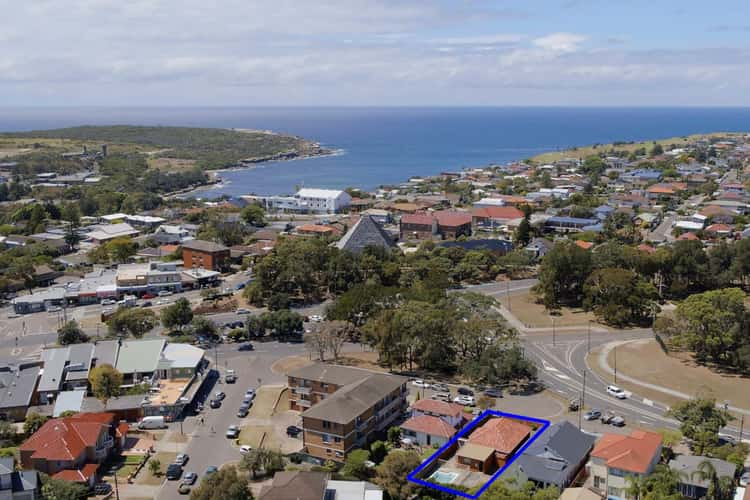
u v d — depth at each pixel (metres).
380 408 103.56
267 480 89.50
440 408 104.25
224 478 81.62
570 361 135.50
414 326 128.50
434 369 132.12
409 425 99.62
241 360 138.12
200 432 106.06
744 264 174.75
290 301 176.88
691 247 182.25
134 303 178.12
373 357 139.12
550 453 86.38
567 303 175.25
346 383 108.25
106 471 94.06
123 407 110.06
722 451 90.44
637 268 178.25
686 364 133.25
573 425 95.81
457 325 130.25
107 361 125.81
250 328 150.50
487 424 96.88
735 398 116.62
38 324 164.88
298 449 99.62
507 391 120.56
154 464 93.94
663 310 166.75
